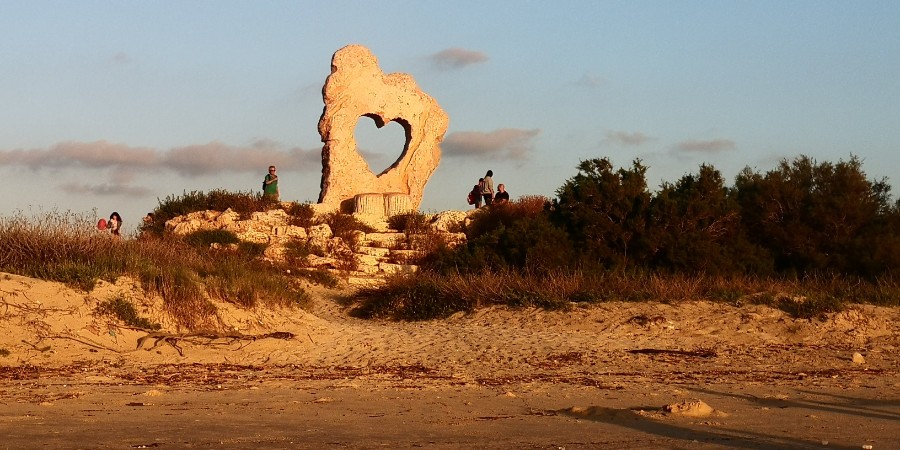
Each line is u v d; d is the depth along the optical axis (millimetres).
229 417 11688
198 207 35062
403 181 36594
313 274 29359
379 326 22906
